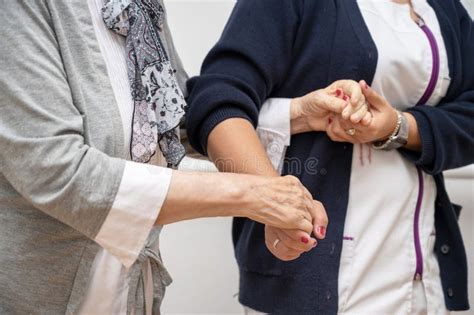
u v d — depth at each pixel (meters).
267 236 0.88
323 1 1.01
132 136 0.76
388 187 1.00
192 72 1.47
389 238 1.00
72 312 0.73
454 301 1.06
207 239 1.51
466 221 1.50
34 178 0.64
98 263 0.76
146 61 0.80
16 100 0.64
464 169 1.49
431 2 1.10
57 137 0.64
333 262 0.96
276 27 0.99
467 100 1.10
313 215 0.82
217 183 0.72
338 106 0.91
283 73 1.01
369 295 0.98
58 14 0.71
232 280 1.52
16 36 0.66
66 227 0.71
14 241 0.70
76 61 0.72
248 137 0.91
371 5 1.03
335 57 0.98
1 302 0.72
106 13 0.78
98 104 0.72
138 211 0.68
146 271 0.84
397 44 1.00
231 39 0.99
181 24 1.46
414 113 1.02
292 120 1.00
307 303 0.96
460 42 1.12
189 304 1.52
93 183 0.65
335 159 1.00
